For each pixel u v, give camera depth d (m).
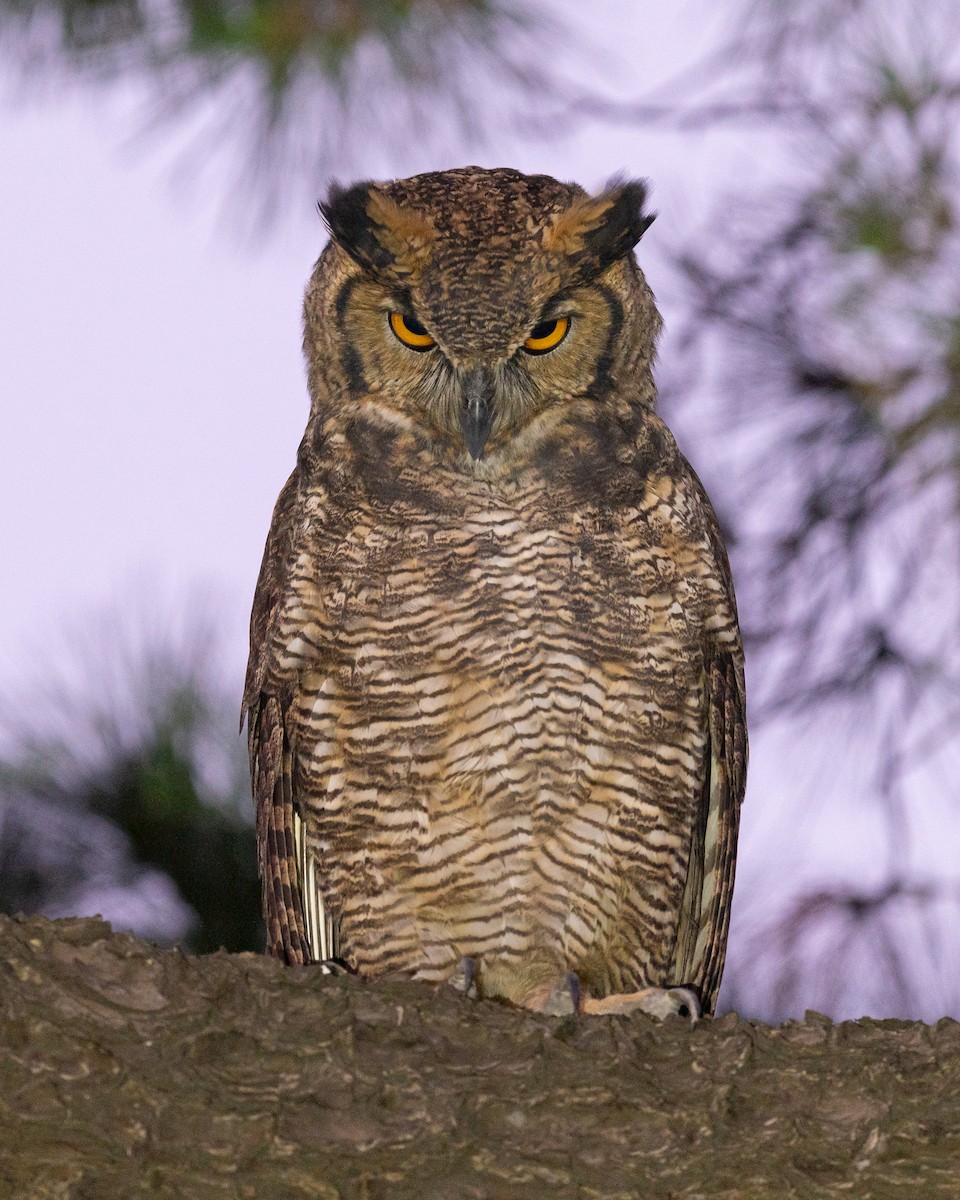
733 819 8.97
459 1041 5.84
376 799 8.27
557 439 8.51
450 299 8.58
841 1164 5.55
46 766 10.05
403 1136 5.45
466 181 9.22
